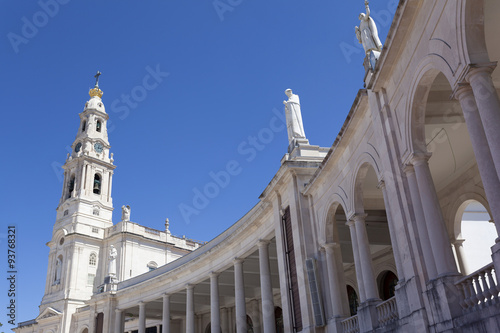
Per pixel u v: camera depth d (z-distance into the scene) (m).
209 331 45.16
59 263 58.56
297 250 20.69
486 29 11.97
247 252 27.91
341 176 17.97
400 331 12.89
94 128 67.25
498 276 8.45
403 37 12.23
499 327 8.57
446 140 16.62
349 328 17.11
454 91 9.71
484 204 17.92
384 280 26.50
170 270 37.72
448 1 9.85
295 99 24.89
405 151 12.48
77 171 63.69
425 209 11.50
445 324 10.34
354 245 16.78
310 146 23.11
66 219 60.44
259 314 38.50
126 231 58.19
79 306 55.16
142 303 39.56
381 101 13.95
